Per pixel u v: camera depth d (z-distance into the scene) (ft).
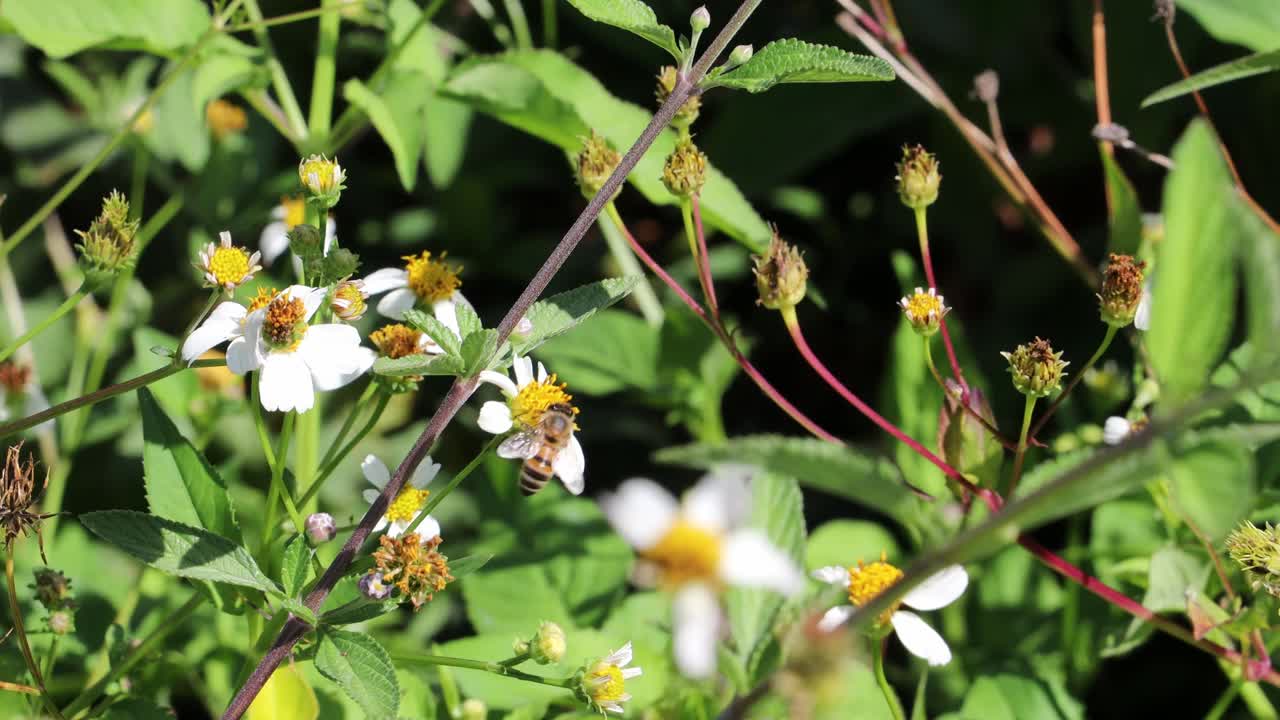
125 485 2.04
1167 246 1.36
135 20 1.86
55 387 2.06
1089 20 2.13
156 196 2.31
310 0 2.27
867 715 1.62
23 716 1.69
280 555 1.69
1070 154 2.18
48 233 2.13
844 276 2.26
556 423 1.58
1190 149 1.35
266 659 1.55
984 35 2.19
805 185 2.34
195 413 1.85
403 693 1.66
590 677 1.60
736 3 2.27
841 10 2.24
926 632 1.59
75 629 1.81
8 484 1.63
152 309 2.19
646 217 2.34
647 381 1.97
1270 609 1.66
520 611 1.84
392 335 1.63
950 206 2.22
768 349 2.22
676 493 2.13
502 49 2.27
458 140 2.12
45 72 2.36
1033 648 1.84
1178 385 1.35
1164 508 1.74
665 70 1.70
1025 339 2.12
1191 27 2.11
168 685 1.79
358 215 2.36
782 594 1.49
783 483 1.52
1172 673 1.94
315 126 1.92
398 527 1.61
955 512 1.42
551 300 1.61
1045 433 2.01
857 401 1.68
